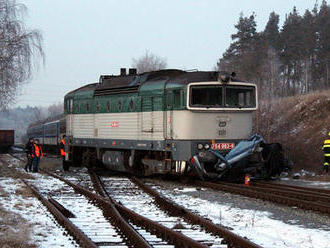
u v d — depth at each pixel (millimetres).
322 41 74625
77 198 16703
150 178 23891
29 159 29016
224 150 20375
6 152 73312
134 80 23875
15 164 37750
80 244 9273
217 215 13070
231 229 10984
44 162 39656
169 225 11492
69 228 10477
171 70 23359
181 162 20484
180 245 9148
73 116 29391
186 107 19719
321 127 31703
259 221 12125
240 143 20375
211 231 10461
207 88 20109
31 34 31562
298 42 75500
